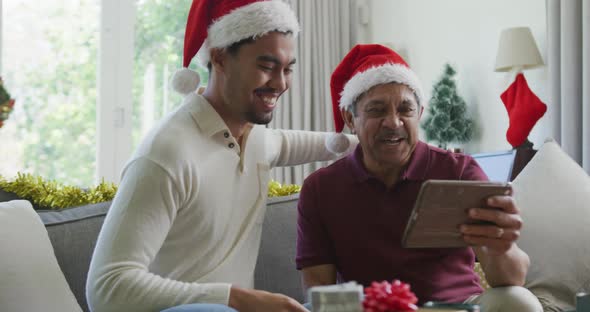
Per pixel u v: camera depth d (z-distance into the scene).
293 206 2.29
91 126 4.52
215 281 1.66
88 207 2.04
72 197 2.13
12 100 1.52
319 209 1.88
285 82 1.68
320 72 4.97
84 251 1.91
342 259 1.85
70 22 4.46
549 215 2.11
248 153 1.78
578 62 3.39
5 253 1.63
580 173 2.18
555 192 2.14
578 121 3.40
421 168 1.83
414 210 1.28
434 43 4.63
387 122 1.75
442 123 4.27
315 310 0.95
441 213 1.30
